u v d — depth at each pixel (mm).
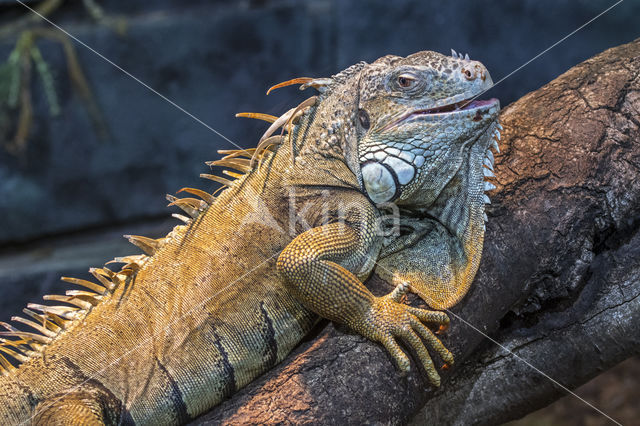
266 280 3006
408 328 2725
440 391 3584
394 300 2818
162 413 2889
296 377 2740
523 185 3072
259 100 8141
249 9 7980
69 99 7891
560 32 7520
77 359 2959
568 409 7574
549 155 3113
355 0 7703
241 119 8172
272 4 8102
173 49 7930
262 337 2957
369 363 2729
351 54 7801
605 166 3049
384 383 2711
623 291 3369
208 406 2945
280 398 2695
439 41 7695
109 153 8102
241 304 2977
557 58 7566
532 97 3430
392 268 3047
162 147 8172
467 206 3004
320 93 3254
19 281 7492
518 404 3684
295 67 8094
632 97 3178
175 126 8125
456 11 7582
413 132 2947
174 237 3207
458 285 2920
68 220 8211
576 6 7414
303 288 2770
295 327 3012
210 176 3262
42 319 3129
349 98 3121
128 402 2871
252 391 2818
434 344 2752
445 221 3082
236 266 3033
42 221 8156
